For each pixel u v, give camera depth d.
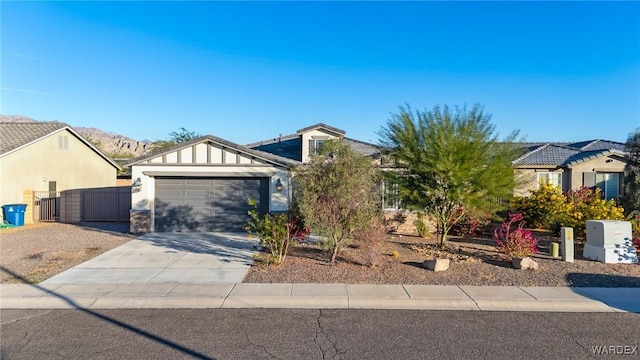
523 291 8.20
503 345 5.68
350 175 10.39
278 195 16.48
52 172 23.48
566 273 9.62
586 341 5.82
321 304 7.51
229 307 7.39
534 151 22.92
